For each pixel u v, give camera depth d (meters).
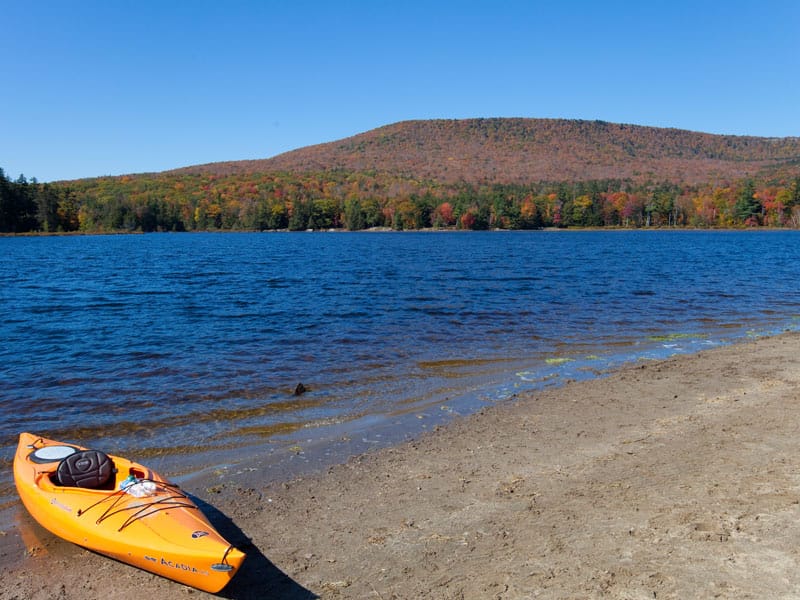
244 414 11.61
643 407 11.78
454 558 6.53
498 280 35.66
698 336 19.27
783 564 6.10
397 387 13.41
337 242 99.56
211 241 105.00
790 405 11.62
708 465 8.74
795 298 28.17
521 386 13.52
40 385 13.58
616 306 25.22
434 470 8.92
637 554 6.41
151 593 6.22
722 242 91.56
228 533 7.21
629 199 166.88
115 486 7.45
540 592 5.86
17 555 6.87
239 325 21.00
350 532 7.17
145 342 18.22
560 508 7.56
